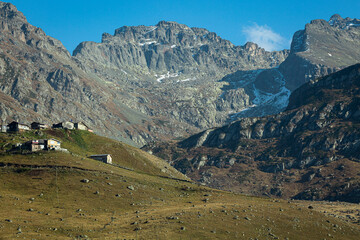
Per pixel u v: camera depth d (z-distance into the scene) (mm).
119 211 126312
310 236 125188
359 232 138750
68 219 110250
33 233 94375
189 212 126375
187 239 101125
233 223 121625
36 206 119062
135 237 97312
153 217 117875
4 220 101312
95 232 100188
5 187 133125
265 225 126375
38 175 146000
